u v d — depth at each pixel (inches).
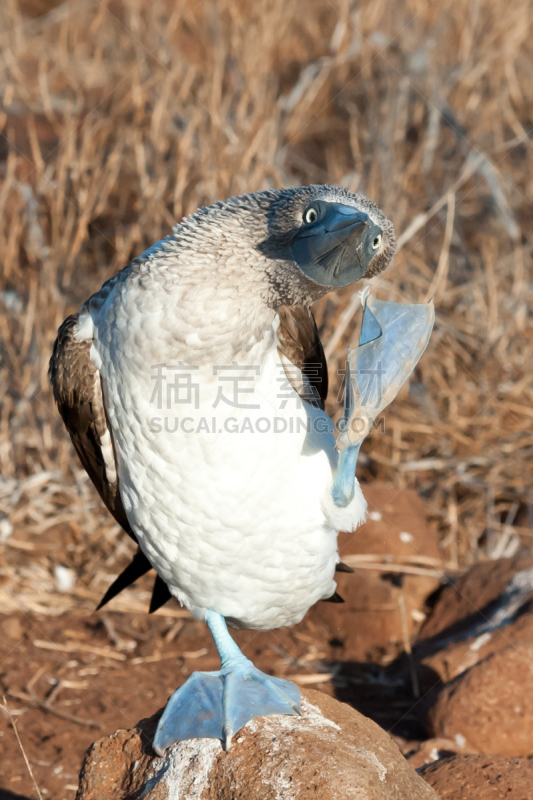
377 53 657.6
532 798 209.2
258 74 573.6
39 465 421.4
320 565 214.8
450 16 709.9
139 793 191.8
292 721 193.3
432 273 496.7
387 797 179.0
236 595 211.5
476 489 436.1
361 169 508.1
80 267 463.2
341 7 707.4
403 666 334.3
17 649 332.2
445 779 219.6
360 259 185.8
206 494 197.2
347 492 203.8
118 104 563.2
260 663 338.6
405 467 435.2
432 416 458.9
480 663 287.9
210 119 480.7
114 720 296.0
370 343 195.8
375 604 350.6
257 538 202.8
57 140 575.5
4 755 275.9
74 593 369.1
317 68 677.9
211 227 191.2
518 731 275.6
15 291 454.9
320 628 359.3
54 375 221.5
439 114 609.3
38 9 842.8
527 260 539.5
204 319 188.1
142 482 202.8
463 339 479.8
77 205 462.3
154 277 191.2
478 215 568.1
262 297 192.9
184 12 715.4
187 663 331.6
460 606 343.9
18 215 460.4
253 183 442.3
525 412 463.5
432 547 383.9
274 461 197.9
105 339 201.8
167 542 206.4
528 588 330.0
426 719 288.0
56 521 397.4
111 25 749.3
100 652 335.6
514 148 620.4
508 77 650.8
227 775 181.9
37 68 704.4
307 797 173.8
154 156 484.1
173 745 193.0
